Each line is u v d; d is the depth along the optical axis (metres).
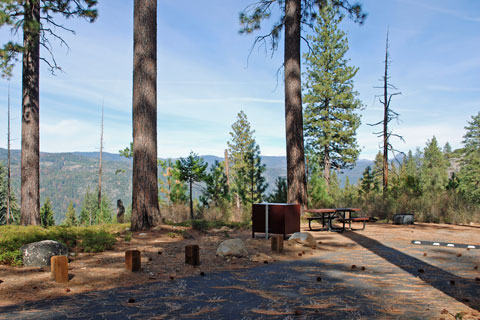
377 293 4.49
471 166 56.59
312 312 3.74
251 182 27.00
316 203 17.47
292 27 14.52
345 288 4.75
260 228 9.44
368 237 10.09
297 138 14.31
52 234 7.97
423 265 6.34
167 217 18.95
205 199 23.81
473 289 4.68
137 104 10.97
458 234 10.74
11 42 13.20
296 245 8.30
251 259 6.71
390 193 19.42
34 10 14.14
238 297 4.33
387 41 24.17
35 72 13.95
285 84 14.65
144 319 3.56
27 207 13.59
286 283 5.04
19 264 5.93
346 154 37.53
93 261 6.37
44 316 3.63
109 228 11.19
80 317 3.61
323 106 37.47
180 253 7.27
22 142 13.80
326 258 7.03
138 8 11.18
